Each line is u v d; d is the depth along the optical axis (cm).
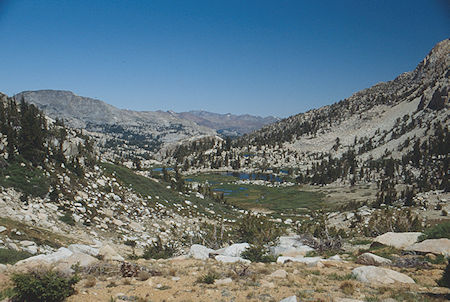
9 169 3247
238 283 1282
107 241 3156
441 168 12012
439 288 1150
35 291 941
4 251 1730
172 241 3953
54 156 4259
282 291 1149
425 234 2041
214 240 3634
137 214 4444
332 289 1160
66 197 3566
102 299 1033
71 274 1260
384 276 1282
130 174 6266
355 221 5662
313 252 2339
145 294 1102
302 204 11594
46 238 2378
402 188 11800
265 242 3216
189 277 1384
